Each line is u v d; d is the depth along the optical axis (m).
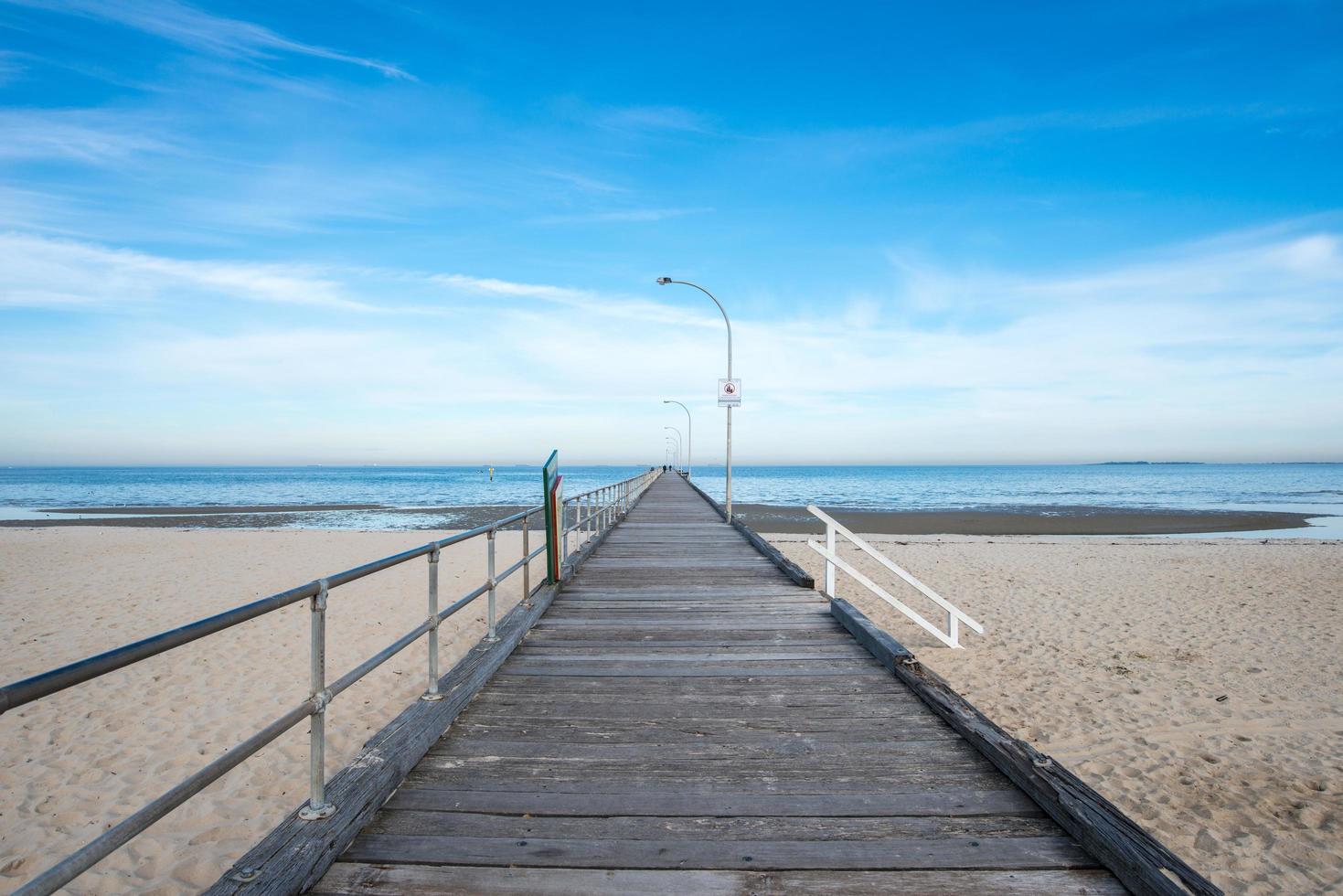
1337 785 5.73
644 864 2.87
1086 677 8.59
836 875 2.81
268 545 22.42
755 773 3.73
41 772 5.82
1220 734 6.83
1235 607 12.73
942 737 4.25
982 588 14.66
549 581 8.66
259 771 5.79
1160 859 2.63
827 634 6.85
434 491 75.06
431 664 4.53
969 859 2.91
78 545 22.11
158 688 7.82
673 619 7.47
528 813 3.28
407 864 2.85
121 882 4.29
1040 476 144.50
